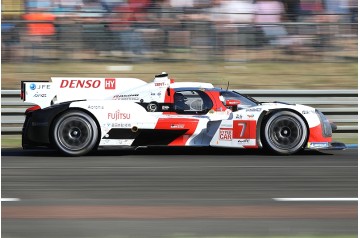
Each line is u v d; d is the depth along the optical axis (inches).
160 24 1540.4
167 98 1087.0
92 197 719.1
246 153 1106.7
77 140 1056.8
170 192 749.9
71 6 1525.6
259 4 1567.4
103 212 639.1
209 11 1551.4
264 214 631.2
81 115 1053.2
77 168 930.7
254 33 1565.0
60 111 1051.3
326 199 706.2
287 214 631.2
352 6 1587.1
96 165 960.3
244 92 1323.8
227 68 1551.4
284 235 544.1
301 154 1092.5
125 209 653.9
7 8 1518.2
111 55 1531.7
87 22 1523.1
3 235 545.3
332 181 824.9
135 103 1081.4
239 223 592.4
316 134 1065.5
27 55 1508.4
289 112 1063.6
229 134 1074.7
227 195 731.4
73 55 1521.9
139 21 1535.4
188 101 1092.5
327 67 1590.8
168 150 1155.9
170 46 1546.5
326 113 1317.7
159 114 1079.6
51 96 1096.8
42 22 1507.1
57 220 604.7
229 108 1099.3
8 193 741.9
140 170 912.3
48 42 1513.3
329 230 565.3
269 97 1330.0
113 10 1533.0
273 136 1066.7
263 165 960.3
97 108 1061.8
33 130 1056.8
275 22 1569.9
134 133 1070.4
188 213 634.8
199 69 1535.4
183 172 894.4
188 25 1546.5
